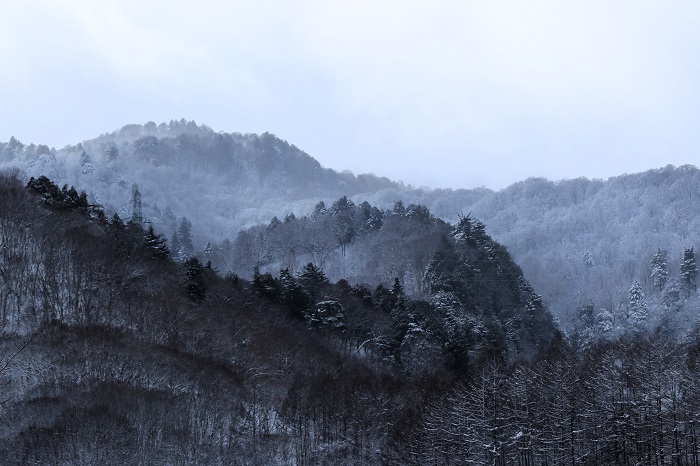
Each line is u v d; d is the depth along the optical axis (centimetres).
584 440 9338
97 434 8838
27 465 8469
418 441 10194
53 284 11619
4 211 12606
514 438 8919
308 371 12506
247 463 10038
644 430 8962
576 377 10494
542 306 19825
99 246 13250
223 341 12356
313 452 10650
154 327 11788
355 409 11238
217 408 10444
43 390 9544
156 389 10150
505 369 12169
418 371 13538
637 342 14088
